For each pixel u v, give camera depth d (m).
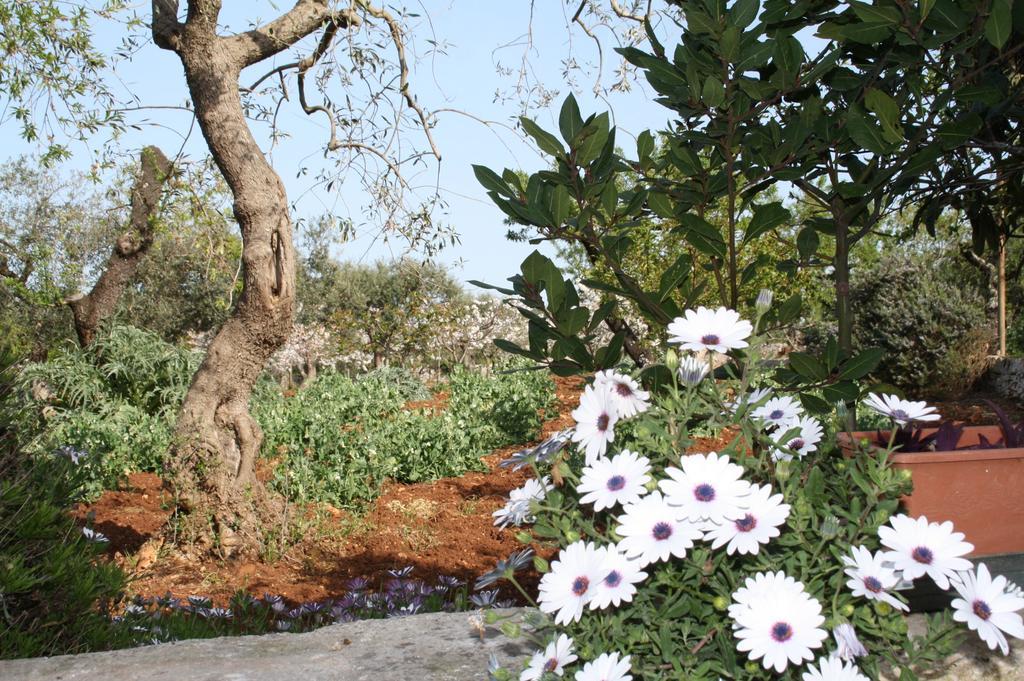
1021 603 1.71
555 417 11.85
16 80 7.59
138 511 7.42
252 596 4.93
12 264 12.70
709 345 1.93
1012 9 2.22
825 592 1.86
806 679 1.63
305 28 6.36
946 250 16.97
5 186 21.55
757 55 2.36
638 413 1.98
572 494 2.04
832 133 2.56
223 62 6.01
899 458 2.28
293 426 9.55
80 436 8.80
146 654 2.74
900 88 2.69
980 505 2.30
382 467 8.09
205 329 23.16
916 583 2.28
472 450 9.54
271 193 6.15
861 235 2.78
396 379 15.47
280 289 6.21
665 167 2.85
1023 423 2.61
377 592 5.26
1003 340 15.60
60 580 3.18
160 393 11.20
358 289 19.64
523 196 2.41
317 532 6.68
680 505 1.74
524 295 2.35
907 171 2.49
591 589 1.70
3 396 3.52
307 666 2.57
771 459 2.00
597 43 5.46
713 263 2.69
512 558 1.93
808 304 15.09
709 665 1.70
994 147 2.87
